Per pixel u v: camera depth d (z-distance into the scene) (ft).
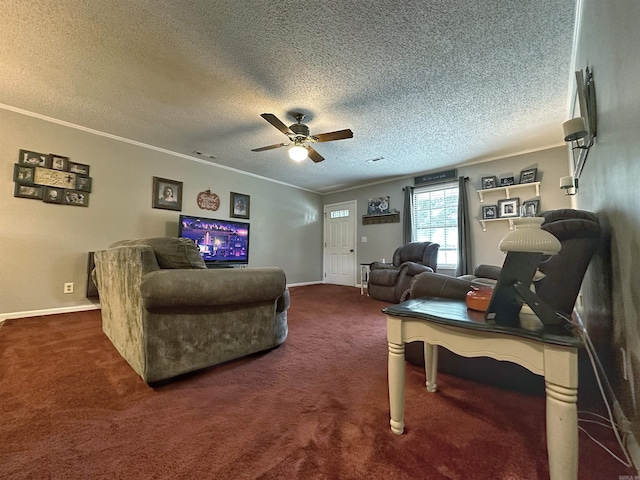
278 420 3.92
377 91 8.46
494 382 4.90
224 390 4.81
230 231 15.69
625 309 3.61
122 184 12.21
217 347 5.64
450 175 15.89
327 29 6.13
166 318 5.00
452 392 4.72
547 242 2.69
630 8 3.07
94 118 10.44
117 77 7.89
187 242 5.70
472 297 3.64
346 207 21.03
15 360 6.04
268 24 5.98
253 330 6.23
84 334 7.91
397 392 3.57
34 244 10.16
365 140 12.11
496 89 8.34
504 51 6.77
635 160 3.08
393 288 13.32
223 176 16.07
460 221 14.88
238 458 3.18
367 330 8.57
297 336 7.95
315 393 4.70
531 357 2.64
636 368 3.16
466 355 3.08
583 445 3.38
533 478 2.87
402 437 3.53
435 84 8.13
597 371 5.26
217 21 5.92
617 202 3.92
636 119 3.00
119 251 5.97
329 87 8.28
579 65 6.40
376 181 19.11
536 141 12.22
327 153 13.73
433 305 3.92
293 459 3.16
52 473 2.96
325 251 22.16
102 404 4.33
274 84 8.16
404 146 12.79
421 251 14.79
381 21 5.90
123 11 5.67
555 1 5.41
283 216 19.49
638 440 3.10
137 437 3.56
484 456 3.19
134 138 12.23
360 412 4.11
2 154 9.59
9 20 5.87
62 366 5.73
